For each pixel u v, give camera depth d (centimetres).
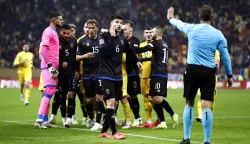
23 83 6188
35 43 12100
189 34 2381
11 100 6525
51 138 2709
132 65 3397
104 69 2675
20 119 3997
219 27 13125
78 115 4541
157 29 3272
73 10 13200
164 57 3262
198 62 2336
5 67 11488
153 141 2577
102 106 3122
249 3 13550
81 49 3309
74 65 3400
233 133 3005
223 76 11194
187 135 2419
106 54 2670
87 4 13388
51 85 3256
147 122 3412
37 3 13112
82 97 3562
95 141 2572
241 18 13338
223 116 4344
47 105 3272
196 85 2361
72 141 2577
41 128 3244
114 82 2694
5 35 12250
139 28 13050
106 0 13550
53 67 3203
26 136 2812
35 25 12606
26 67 6088
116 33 2700
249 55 12056
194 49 2350
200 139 2694
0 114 4494
